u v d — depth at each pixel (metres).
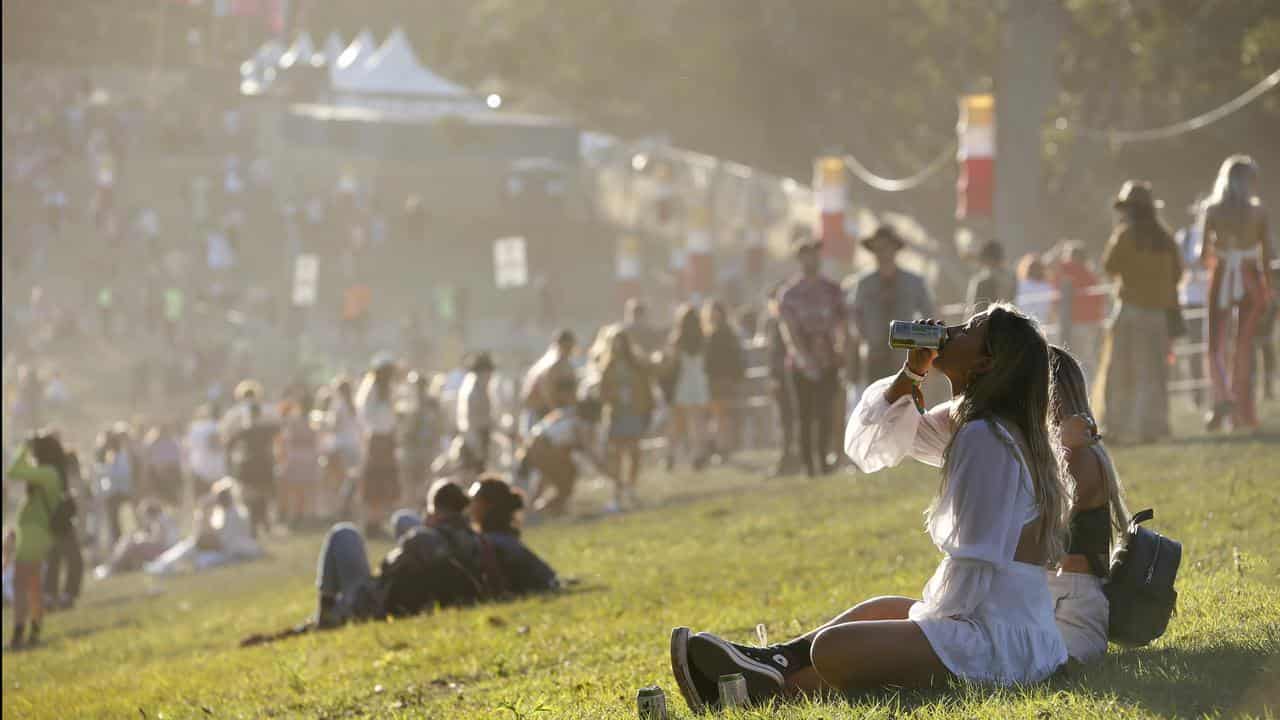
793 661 8.25
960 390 8.04
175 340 80.44
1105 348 23.89
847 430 8.44
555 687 11.32
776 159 97.88
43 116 108.69
